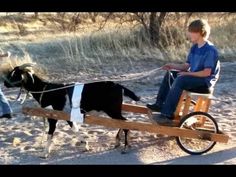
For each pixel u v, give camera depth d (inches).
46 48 317.4
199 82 148.5
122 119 152.1
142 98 214.8
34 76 152.9
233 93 222.8
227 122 183.0
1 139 165.9
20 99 214.1
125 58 290.0
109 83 151.2
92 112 165.9
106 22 358.9
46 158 149.9
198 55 150.8
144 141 162.1
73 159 149.4
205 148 153.3
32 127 177.9
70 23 381.7
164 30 313.6
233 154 152.9
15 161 148.1
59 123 180.7
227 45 309.9
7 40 356.2
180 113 155.2
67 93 151.7
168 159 148.9
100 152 154.3
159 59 287.9
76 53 291.7
